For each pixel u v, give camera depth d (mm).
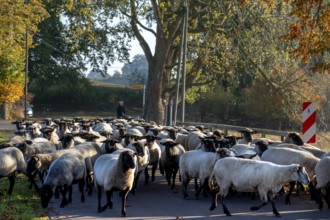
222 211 14000
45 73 77562
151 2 40469
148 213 13773
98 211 13914
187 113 62812
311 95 29969
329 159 13805
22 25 45906
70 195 14906
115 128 26719
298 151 15383
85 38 42719
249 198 15891
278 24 34250
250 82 48250
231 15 35781
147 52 43188
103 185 13844
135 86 46562
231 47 37375
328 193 14031
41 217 12930
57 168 14234
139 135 20641
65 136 18891
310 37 17391
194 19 39594
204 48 38719
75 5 39906
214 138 17328
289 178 12844
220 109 56062
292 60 33469
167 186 18125
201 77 42844
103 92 86125
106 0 39750
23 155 17109
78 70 81062
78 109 79938
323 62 17016
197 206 14703
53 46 77500
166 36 42031
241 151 17359
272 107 48000
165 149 17734
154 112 42312
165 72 43156
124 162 13383
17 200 15086
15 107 59500
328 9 16734
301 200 15562
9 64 51438
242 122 52875
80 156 15211
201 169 15336
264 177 13195
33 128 25359
